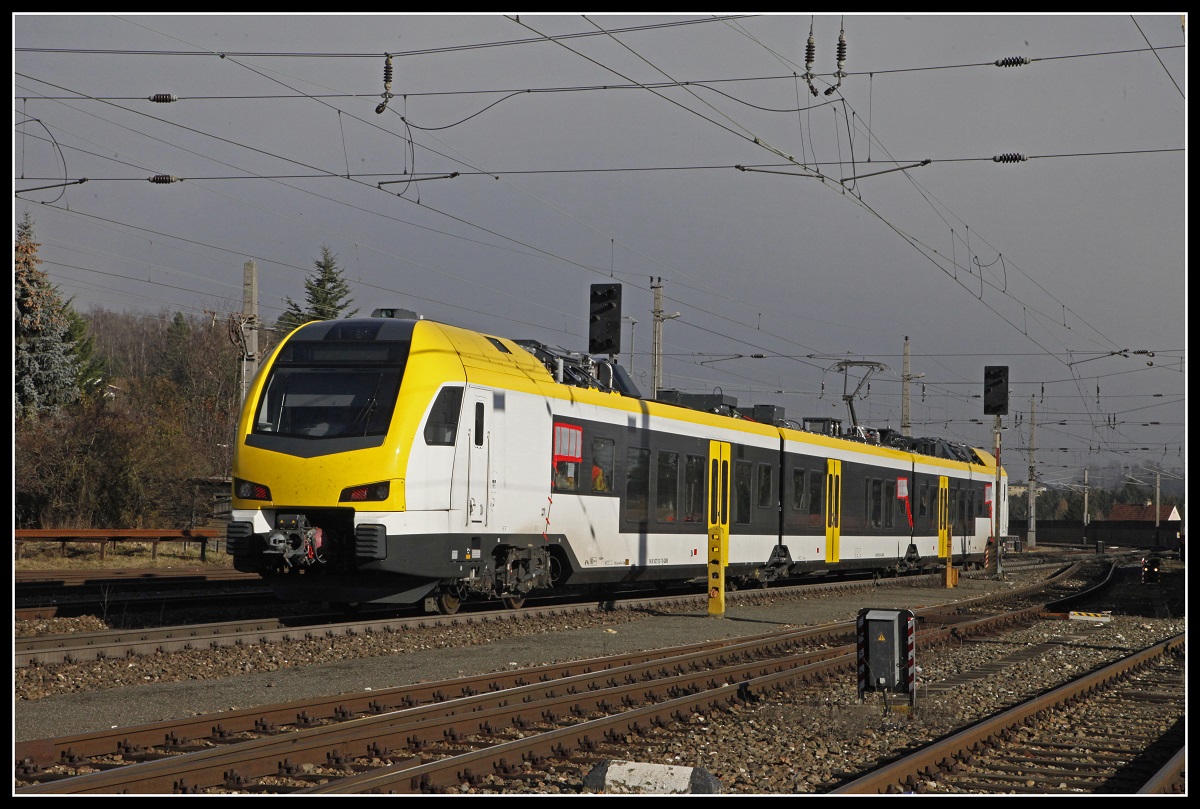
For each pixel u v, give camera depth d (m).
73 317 54.84
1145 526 82.12
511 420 17.00
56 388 40.94
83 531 28.42
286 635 14.02
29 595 19.98
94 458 33.88
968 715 11.45
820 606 23.42
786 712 10.91
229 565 31.20
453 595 17.39
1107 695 12.87
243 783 7.32
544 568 18.28
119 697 10.41
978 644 18.11
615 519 19.91
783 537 26.30
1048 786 8.32
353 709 9.77
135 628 15.91
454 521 15.71
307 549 14.77
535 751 8.46
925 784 8.11
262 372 15.72
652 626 18.23
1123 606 26.88
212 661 12.52
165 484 35.25
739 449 24.47
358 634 14.84
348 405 15.18
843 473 29.55
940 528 36.75
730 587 25.50
